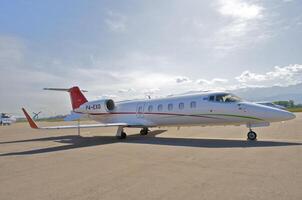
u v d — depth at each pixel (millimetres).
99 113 20297
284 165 7039
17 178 6879
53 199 5031
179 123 16203
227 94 14422
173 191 5195
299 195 4688
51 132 27453
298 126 22062
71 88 22656
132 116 18453
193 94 15969
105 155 10055
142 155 9688
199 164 7621
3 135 24547
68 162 8867
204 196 4820
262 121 13039
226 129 22141
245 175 6168
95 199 4934
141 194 5102
